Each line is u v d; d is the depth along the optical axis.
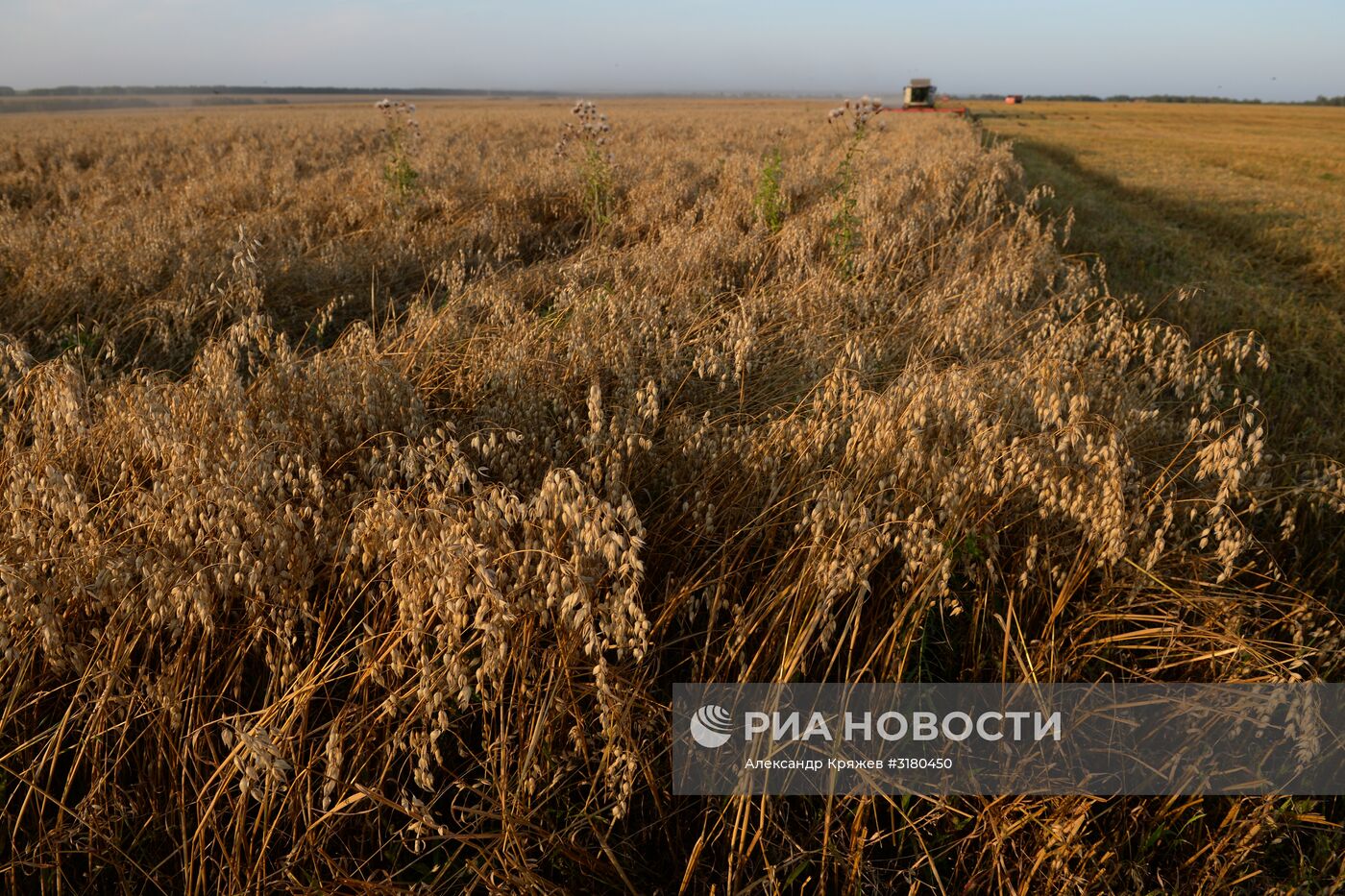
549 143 22.80
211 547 2.45
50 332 5.90
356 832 2.26
